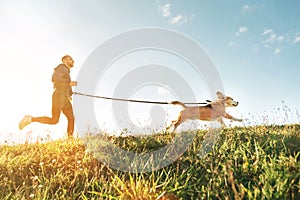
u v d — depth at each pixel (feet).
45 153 10.88
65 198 7.69
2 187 8.31
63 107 14.87
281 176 7.13
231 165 8.37
